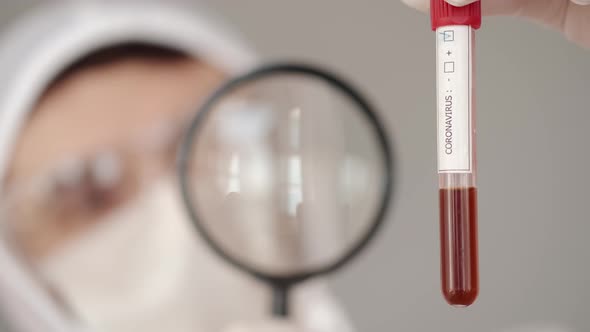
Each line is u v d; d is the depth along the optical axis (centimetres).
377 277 142
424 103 144
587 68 146
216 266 137
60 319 136
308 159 109
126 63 138
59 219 136
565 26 83
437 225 143
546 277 146
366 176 103
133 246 137
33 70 136
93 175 136
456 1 60
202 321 137
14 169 135
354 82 143
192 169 100
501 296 145
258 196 106
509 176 146
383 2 144
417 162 143
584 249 146
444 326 143
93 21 138
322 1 143
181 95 139
